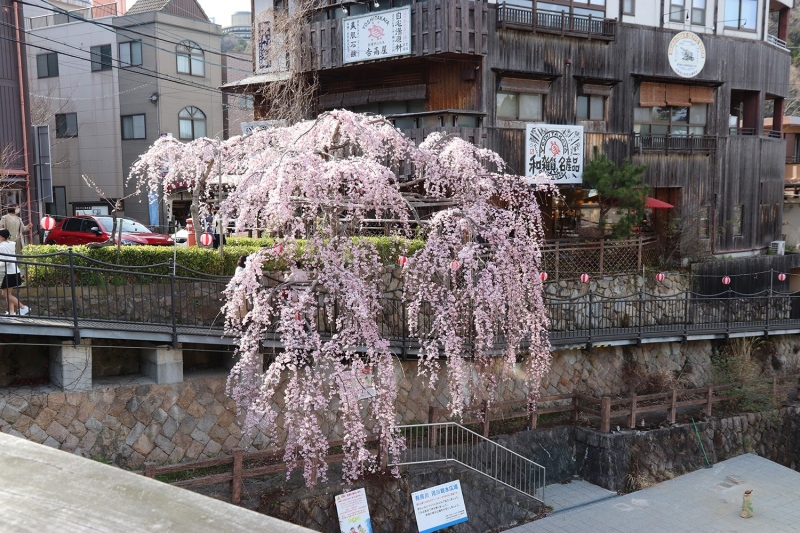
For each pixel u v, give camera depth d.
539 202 18.34
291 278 9.43
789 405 16.78
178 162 12.76
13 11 17.31
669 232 20.50
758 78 22.75
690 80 20.59
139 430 9.78
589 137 18.72
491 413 13.13
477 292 9.65
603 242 18.23
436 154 12.23
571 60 18.42
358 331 9.27
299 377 10.42
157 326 9.87
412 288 10.17
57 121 26.31
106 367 10.44
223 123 27.55
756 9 22.53
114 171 25.38
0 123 17.19
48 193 18.16
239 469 9.21
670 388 16.44
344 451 9.49
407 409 12.69
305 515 9.62
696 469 14.50
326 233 9.73
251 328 9.25
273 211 8.84
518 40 17.50
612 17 19.31
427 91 17.69
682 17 20.77
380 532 10.22
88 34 25.38
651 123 20.59
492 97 17.27
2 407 8.77
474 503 11.34
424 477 10.89
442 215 9.76
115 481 1.03
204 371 10.92
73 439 9.23
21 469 1.07
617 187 17.69
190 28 25.56
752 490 13.31
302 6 18.66
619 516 12.16
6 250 9.97
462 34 16.17
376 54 16.97
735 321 18.59
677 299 17.97
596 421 14.52
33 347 9.81
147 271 10.99
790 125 27.80
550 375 15.14
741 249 22.45
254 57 19.78
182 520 0.91
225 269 11.51
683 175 20.70
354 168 9.09
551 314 15.66
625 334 15.78
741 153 22.19
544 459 13.38
